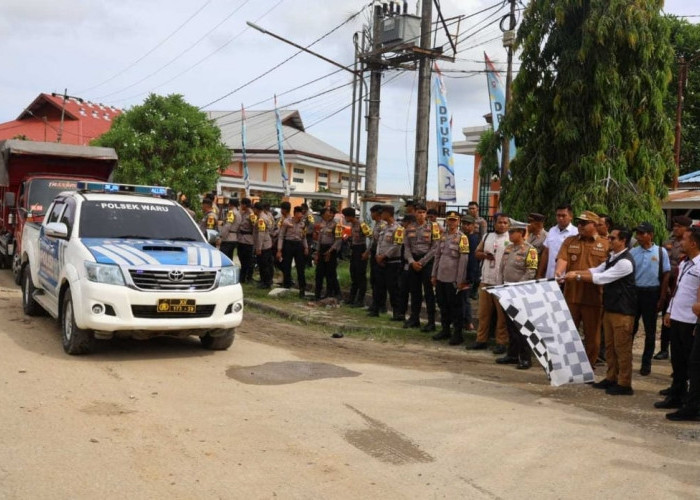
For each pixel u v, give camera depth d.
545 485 4.48
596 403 6.80
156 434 5.18
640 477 4.66
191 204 26.61
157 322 7.45
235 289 8.05
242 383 6.89
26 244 10.33
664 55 11.64
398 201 19.84
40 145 14.59
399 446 5.14
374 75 19.39
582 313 8.40
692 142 26.19
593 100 11.59
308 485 4.34
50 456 4.64
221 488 4.24
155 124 26.44
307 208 14.99
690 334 6.44
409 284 11.05
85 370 7.07
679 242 9.34
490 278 9.47
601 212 10.97
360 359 8.70
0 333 8.71
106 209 8.80
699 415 6.17
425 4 16.20
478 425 5.74
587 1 11.57
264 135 44.16
